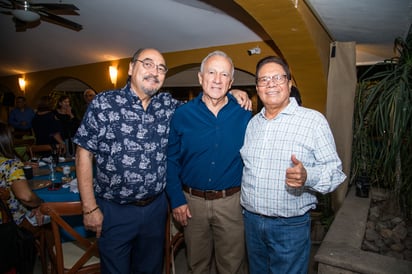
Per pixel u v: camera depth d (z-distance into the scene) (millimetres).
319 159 1233
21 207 1804
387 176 2607
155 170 1501
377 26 2377
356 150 2869
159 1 3113
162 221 1637
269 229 1335
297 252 1317
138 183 1443
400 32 2516
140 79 1427
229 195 1555
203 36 3664
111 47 4645
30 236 1482
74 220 1987
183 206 1618
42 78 6727
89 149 1393
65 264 1665
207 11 3115
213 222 1598
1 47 5508
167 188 1625
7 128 1735
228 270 1636
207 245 1682
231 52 3730
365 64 3828
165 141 1566
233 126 1521
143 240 1583
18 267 1436
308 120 1266
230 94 1615
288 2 1743
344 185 2779
